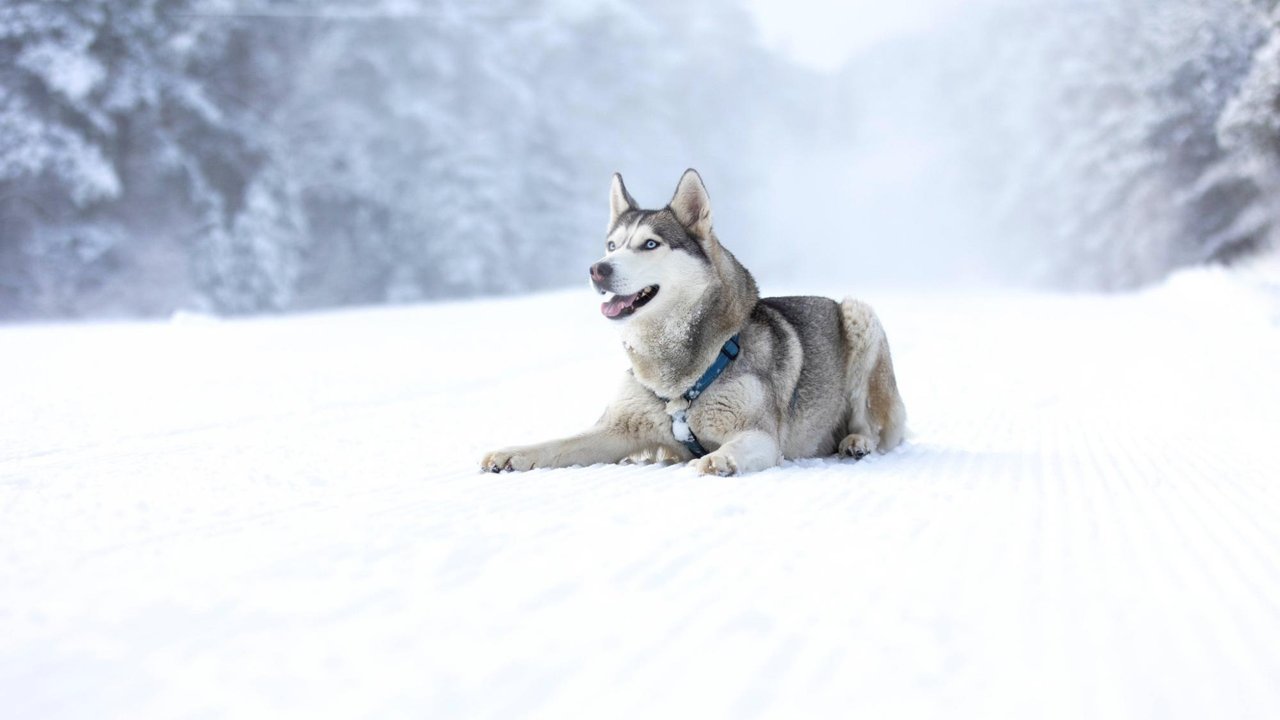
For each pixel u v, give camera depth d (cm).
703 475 346
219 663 143
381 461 384
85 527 238
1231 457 412
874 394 482
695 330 403
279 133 3519
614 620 167
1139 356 926
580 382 775
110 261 2952
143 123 3123
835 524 254
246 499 285
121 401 591
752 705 135
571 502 279
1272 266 2581
